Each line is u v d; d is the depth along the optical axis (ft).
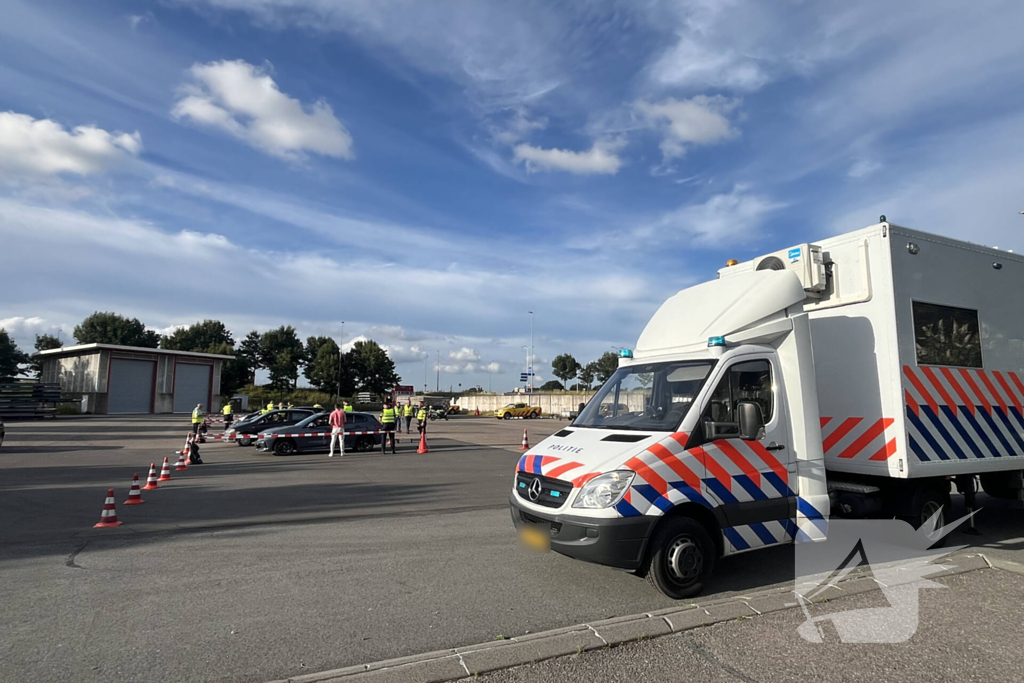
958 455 21.52
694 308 20.84
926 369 21.03
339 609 16.31
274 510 30.89
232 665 12.85
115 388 171.42
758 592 17.69
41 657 13.20
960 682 12.05
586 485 16.08
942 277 22.12
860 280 21.30
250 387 275.18
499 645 13.51
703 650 13.50
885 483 21.95
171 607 16.43
